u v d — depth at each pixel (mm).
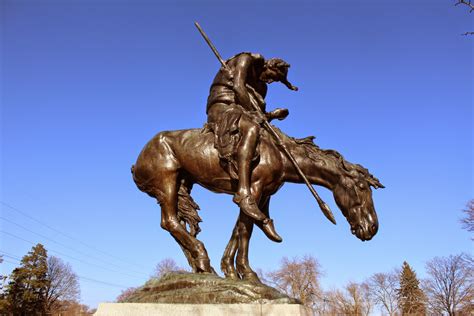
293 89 6156
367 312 37156
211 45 5809
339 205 5184
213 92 5664
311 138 5414
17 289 33844
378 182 5266
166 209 5340
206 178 5230
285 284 32906
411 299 37781
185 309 4188
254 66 5746
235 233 5184
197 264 5082
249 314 4109
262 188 5055
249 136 5012
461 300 29312
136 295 4703
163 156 5395
